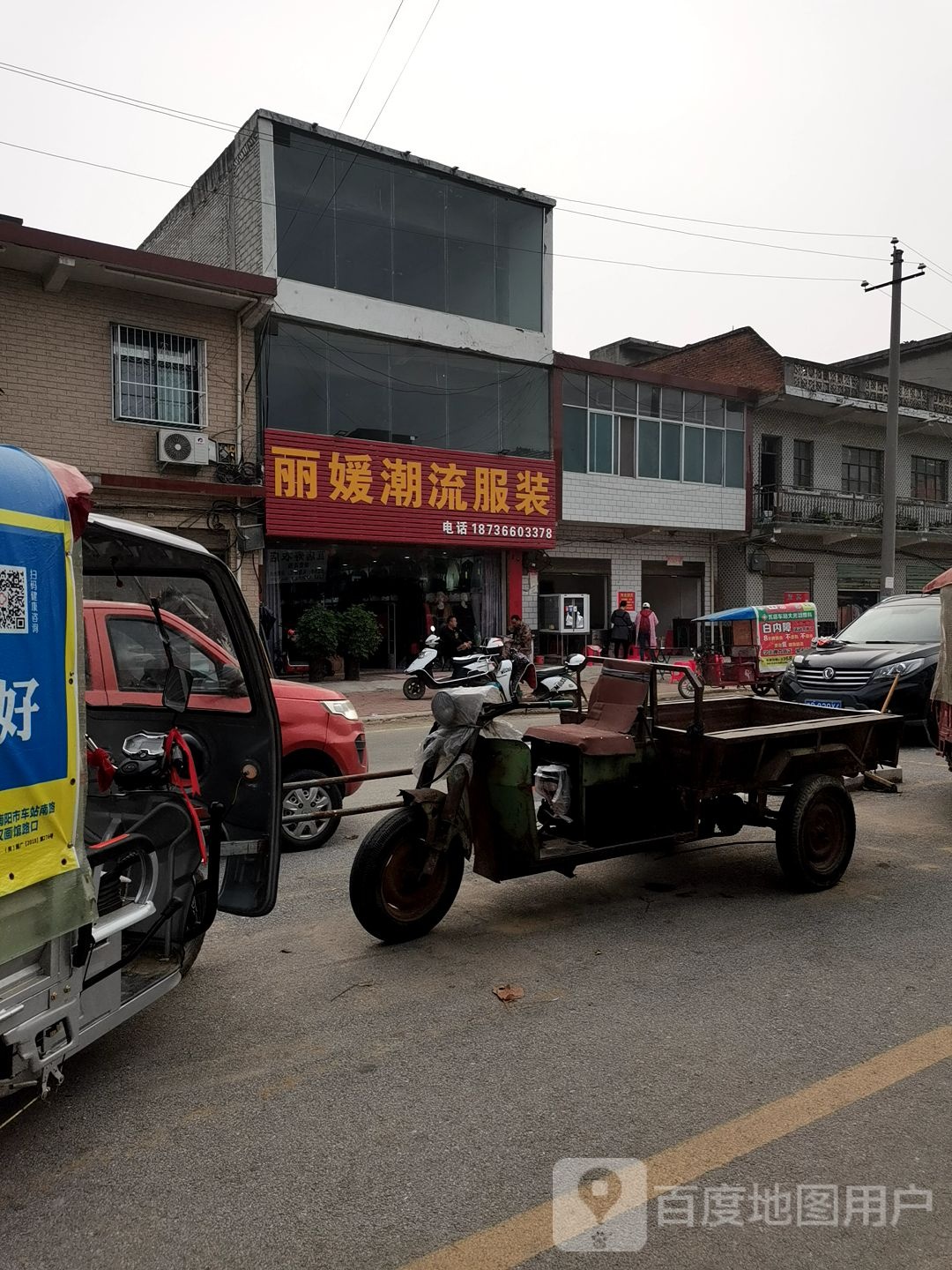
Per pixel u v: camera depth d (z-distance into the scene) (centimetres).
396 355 1700
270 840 396
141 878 340
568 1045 334
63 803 265
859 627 1187
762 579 2409
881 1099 296
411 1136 276
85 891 275
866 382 2445
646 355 3002
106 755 342
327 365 1616
